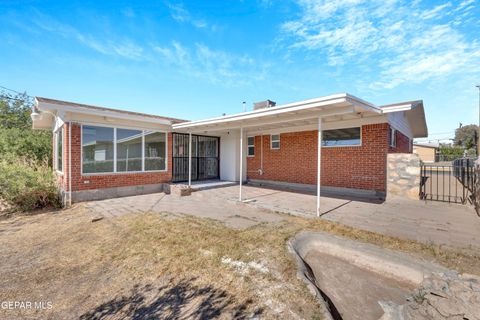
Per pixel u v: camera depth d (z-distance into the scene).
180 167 10.84
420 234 4.31
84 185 7.50
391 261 3.33
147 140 9.14
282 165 10.59
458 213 5.78
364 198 7.75
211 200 7.83
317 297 2.50
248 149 12.17
